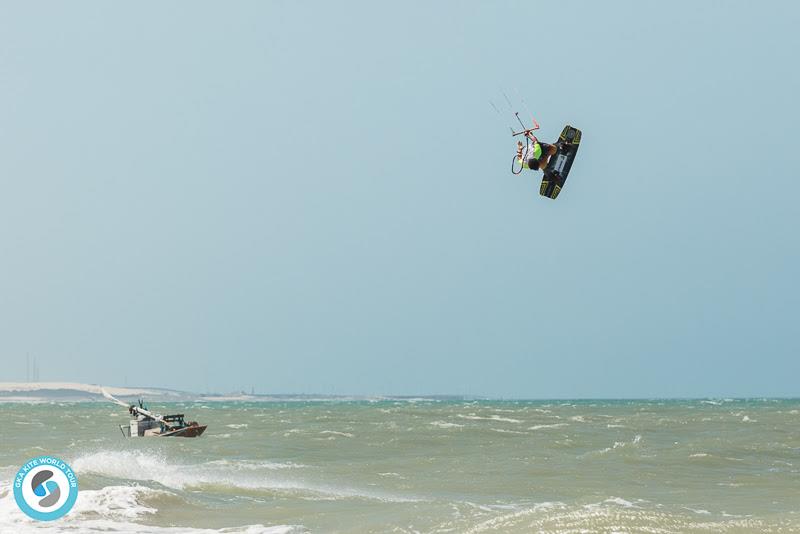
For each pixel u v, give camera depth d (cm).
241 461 11431
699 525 5678
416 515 6656
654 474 10162
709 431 18162
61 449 13300
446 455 12519
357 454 12812
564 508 6419
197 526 6212
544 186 5109
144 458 11475
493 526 5797
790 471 10575
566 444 14212
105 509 6606
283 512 6975
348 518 6619
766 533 5538
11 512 6369
